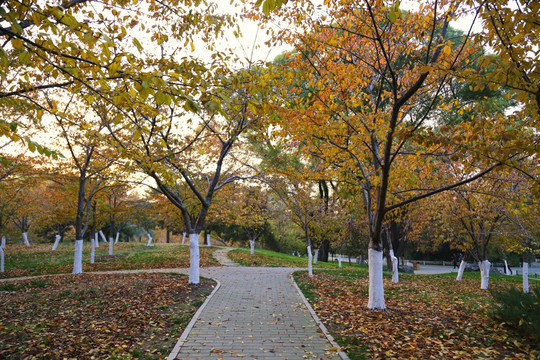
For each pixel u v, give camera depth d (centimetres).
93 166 1634
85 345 578
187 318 757
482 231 1376
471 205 1298
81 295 1007
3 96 458
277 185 1427
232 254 2573
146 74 336
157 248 2953
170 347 579
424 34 764
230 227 3581
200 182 1808
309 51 870
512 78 410
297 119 766
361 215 1555
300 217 1617
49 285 1237
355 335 644
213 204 2106
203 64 521
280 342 603
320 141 871
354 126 765
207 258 2286
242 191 2281
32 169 1313
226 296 1018
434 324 720
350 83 792
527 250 1395
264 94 581
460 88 1296
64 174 1596
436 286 1457
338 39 782
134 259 2170
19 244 3409
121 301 909
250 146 1193
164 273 1516
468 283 1656
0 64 364
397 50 824
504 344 599
